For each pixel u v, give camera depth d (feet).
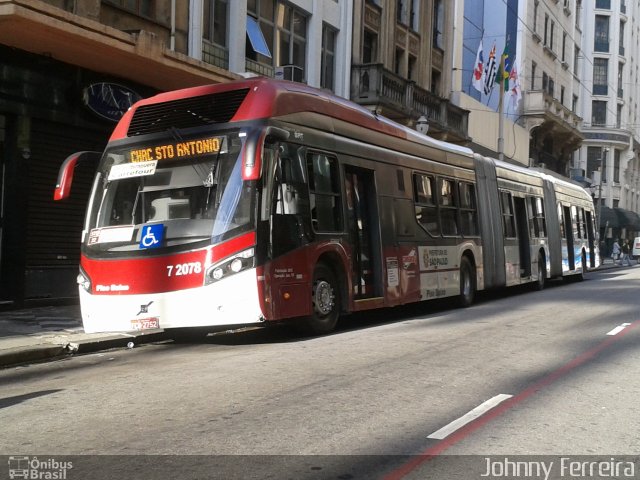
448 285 48.75
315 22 75.51
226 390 23.07
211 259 30.66
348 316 46.96
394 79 86.07
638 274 100.22
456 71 109.40
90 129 50.11
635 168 228.43
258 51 65.31
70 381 26.07
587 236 89.66
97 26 42.93
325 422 19.30
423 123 68.49
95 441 17.72
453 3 108.27
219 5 61.72
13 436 18.40
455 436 18.24
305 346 32.32
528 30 142.61
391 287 41.16
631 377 25.96
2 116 45.11
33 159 46.68
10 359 30.04
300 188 33.78
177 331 37.88
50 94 46.85
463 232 51.93
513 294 64.39
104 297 32.40
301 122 34.63
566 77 174.29
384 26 89.86
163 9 53.93
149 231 31.96
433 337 35.06
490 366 27.50
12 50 44.32
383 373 25.79
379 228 40.37
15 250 45.37
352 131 39.14
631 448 17.60
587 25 202.18
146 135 33.58
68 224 49.34
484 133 115.44
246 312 30.42
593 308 49.11
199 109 33.01
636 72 226.58
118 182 33.55
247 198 30.96
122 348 34.91
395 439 17.88
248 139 30.71
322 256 35.91
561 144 171.12
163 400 21.90
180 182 32.19
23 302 45.93
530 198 67.36
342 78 81.15
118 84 51.42
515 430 18.93
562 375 26.08
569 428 19.24
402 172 43.78
